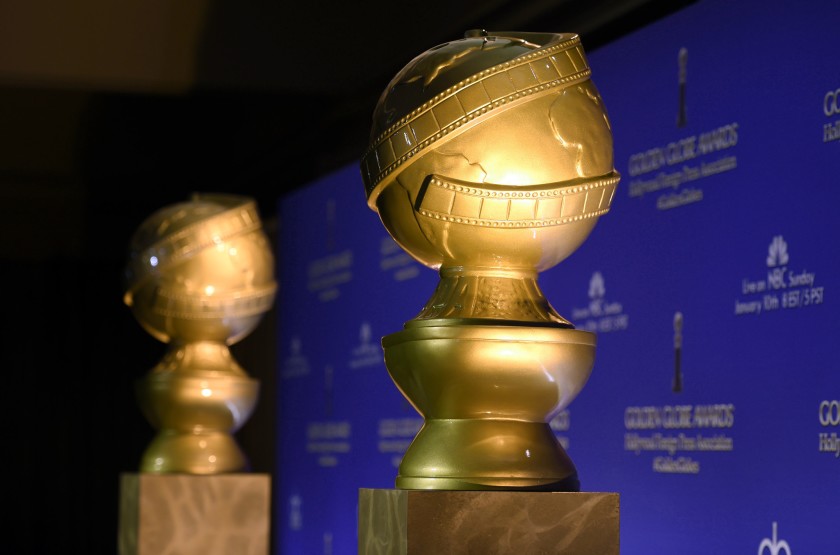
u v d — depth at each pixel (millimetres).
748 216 3730
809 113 3496
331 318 7043
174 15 6355
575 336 2061
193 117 8578
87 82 6277
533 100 2059
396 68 6094
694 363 3947
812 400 3451
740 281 3760
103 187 9688
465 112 2031
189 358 4234
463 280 2146
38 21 6219
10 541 10977
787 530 3525
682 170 4039
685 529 3949
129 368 11172
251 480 4238
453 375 2041
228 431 4297
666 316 4086
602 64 4488
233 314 4211
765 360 3643
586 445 4484
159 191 9688
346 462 6793
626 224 4312
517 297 2133
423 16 5801
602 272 4434
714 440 3840
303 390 7430
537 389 2062
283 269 7801
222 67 6371
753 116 3725
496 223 2066
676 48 4090
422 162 2055
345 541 6785
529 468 2053
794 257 3539
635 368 4230
